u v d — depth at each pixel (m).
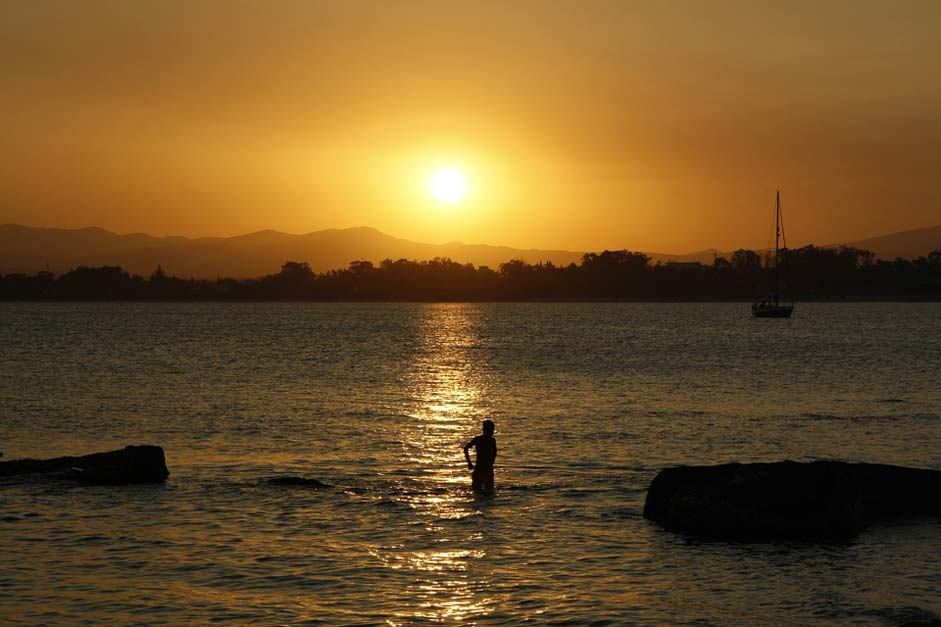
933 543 26.12
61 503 29.78
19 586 21.61
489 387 76.00
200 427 49.62
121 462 33.28
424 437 46.38
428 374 90.06
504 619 19.70
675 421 52.53
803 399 65.38
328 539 25.89
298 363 105.12
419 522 27.89
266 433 47.53
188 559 23.83
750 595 21.41
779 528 26.44
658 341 163.38
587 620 19.67
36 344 143.50
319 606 20.41
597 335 191.00
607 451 41.78
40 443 44.09
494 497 31.45
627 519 28.53
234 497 30.94
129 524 27.28
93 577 22.31
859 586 22.17
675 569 23.39
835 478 27.62
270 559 23.88
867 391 71.62
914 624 19.39
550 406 61.03
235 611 20.05
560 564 23.72
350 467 37.66
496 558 24.19
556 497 31.55
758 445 43.59
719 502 26.98
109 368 94.88
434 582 22.16
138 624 19.27
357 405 61.47
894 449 42.56
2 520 27.58
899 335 184.62
